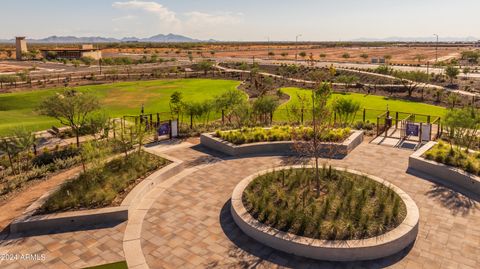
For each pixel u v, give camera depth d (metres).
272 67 74.06
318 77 14.34
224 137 19.42
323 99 13.09
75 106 19.95
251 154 18.23
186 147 19.75
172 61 97.56
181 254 9.63
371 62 84.56
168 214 11.87
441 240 10.19
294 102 35.69
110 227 11.01
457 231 10.65
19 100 40.56
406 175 15.02
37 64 94.00
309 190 12.44
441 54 119.00
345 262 9.21
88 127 20.17
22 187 14.20
